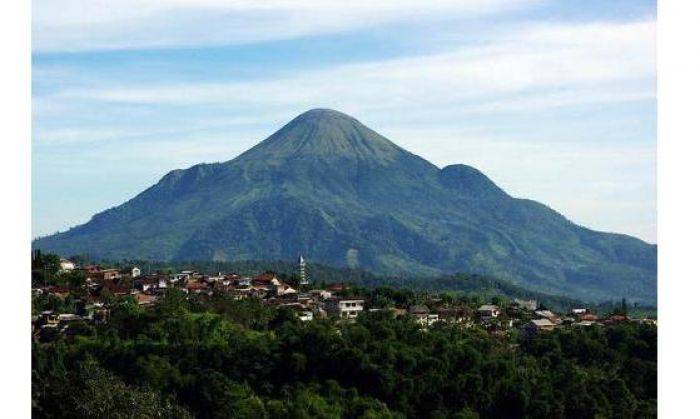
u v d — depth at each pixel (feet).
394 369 291.79
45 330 346.33
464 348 313.73
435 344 321.93
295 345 305.53
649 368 312.91
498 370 301.02
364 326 345.10
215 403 269.85
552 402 285.43
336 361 295.48
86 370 229.25
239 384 282.36
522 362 323.37
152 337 329.72
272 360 298.97
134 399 220.43
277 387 289.12
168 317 348.59
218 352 300.81
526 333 406.62
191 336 328.90
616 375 313.12
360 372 289.12
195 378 280.51
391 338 327.88
